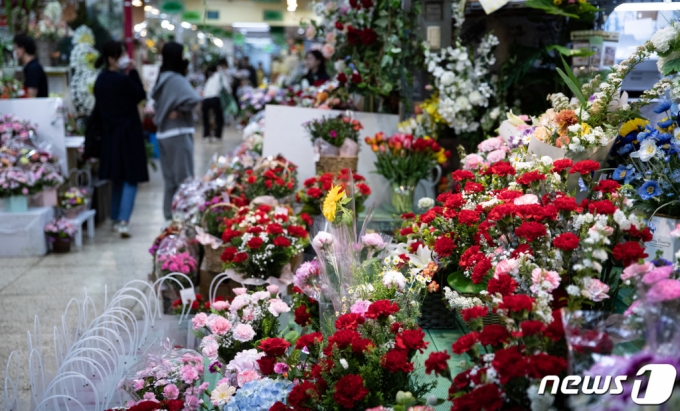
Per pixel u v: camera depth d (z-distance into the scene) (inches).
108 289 190.9
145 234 265.3
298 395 75.4
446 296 84.6
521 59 169.3
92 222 260.4
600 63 157.8
